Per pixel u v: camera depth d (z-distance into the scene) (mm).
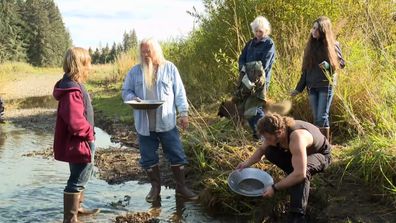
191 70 10812
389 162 4590
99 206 5133
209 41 9805
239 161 5547
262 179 4645
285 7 8305
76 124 4164
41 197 5477
